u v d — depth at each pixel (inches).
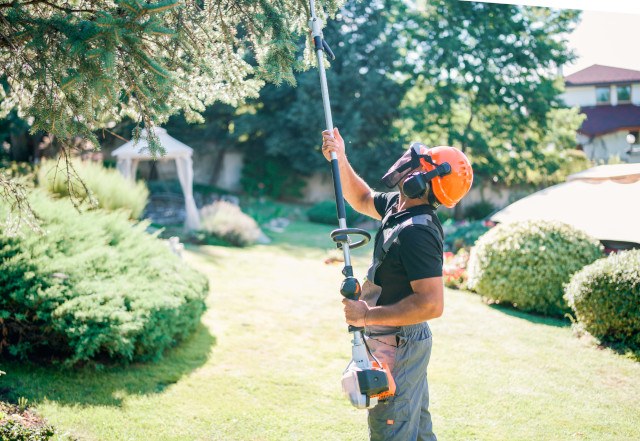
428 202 74.7
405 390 74.5
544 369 160.4
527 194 716.7
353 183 91.4
